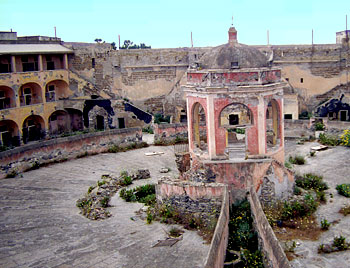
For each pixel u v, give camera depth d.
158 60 44.84
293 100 42.12
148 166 27.44
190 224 16.78
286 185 19.77
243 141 24.14
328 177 24.72
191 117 20.58
